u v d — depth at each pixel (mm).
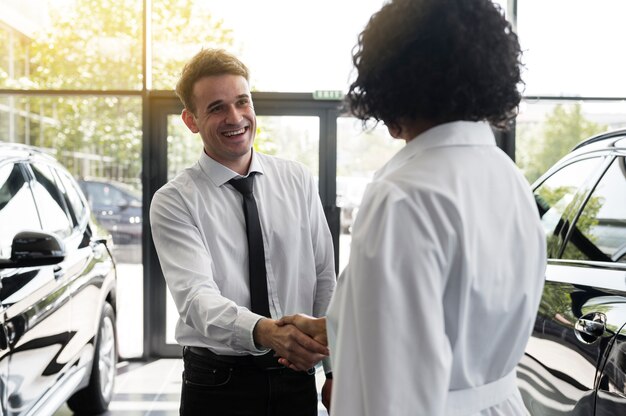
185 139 5910
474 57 1035
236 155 1872
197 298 1700
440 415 944
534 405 2350
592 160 2604
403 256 950
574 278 2281
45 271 3104
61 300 3244
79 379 3559
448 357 961
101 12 5801
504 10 1104
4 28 5828
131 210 5910
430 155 1042
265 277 1884
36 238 2646
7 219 2967
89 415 4207
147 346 5871
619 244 2281
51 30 5820
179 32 5859
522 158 5797
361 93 1115
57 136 5879
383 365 938
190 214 1856
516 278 1056
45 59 5840
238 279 1874
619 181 2404
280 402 1835
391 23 1060
